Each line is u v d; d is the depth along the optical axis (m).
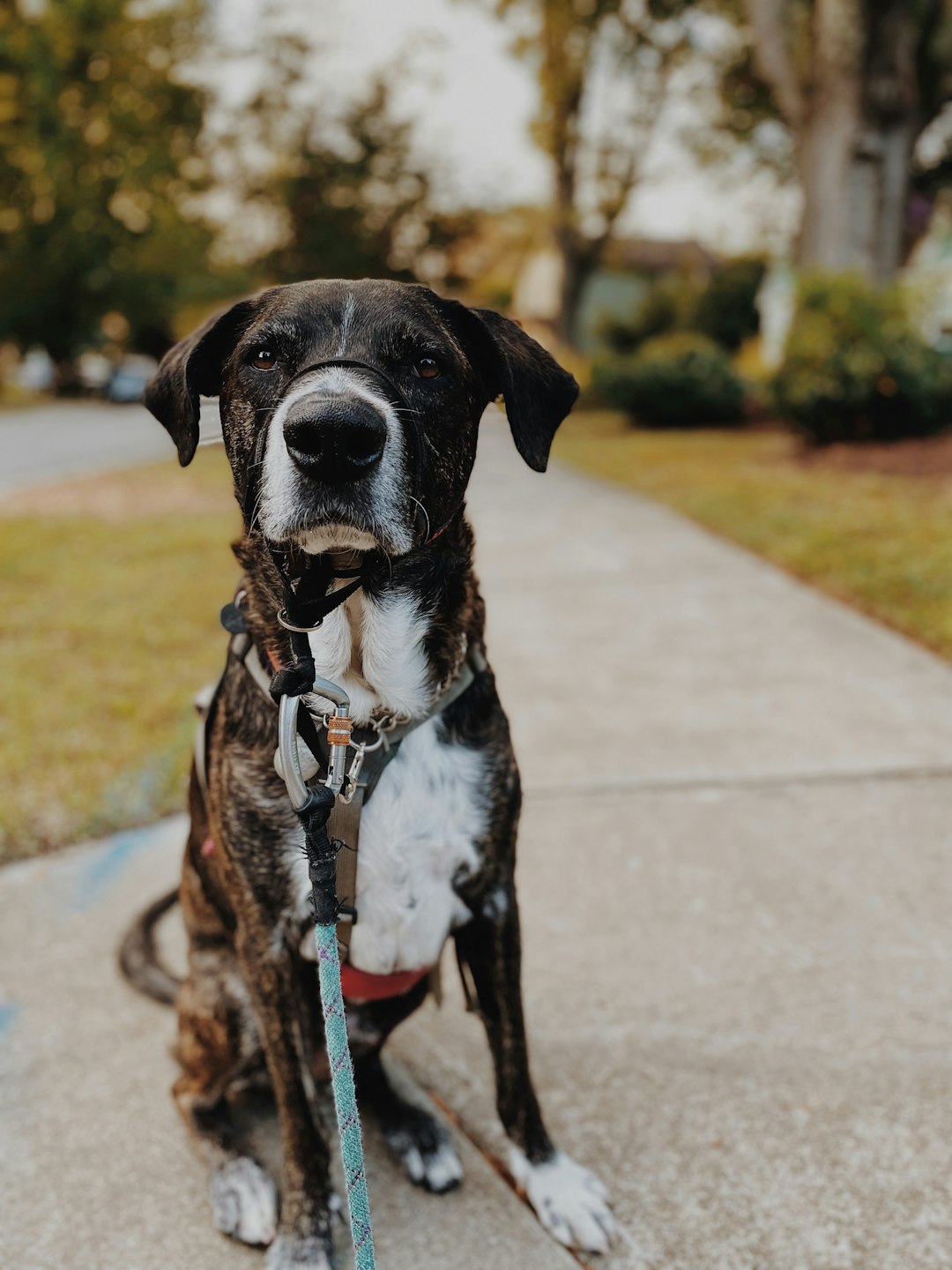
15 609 5.84
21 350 34.56
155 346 37.50
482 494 10.15
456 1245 1.86
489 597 6.01
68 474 12.84
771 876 2.97
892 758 3.62
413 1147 2.03
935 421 10.21
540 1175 1.94
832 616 5.28
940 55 18.05
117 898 2.99
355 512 1.59
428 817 1.81
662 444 13.30
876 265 12.78
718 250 42.16
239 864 1.82
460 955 1.99
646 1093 2.20
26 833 3.29
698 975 2.56
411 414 1.70
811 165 12.65
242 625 1.89
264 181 35.31
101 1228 1.92
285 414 1.57
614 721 4.08
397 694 1.80
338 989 1.54
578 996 2.50
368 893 1.81
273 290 1.94
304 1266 1.80
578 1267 1.80
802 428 10.67
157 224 34.25
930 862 3.00
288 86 33.59
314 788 1.66
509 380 1.91
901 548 6.10
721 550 6.86
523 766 3.72
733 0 21.38
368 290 1.85
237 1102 2.26
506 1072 1.95
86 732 4.06
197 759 2.04
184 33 33.22
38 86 30.81
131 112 32.66
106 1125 2.16
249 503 1.80
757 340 26.52
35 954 2.73
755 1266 1.79
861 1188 1.94
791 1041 2.33
